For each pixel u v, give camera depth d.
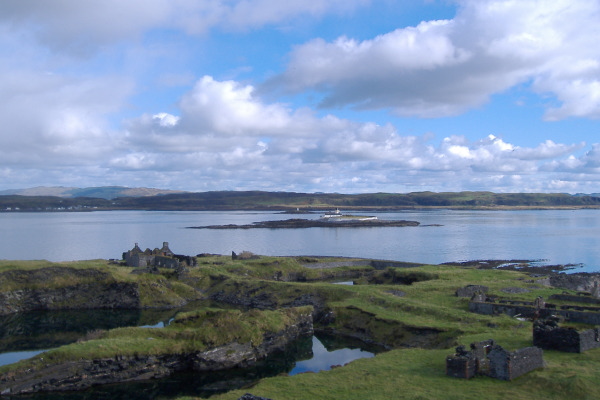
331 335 76.62
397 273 113.75
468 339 57.84
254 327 68.00
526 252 196.75
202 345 62.19
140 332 65.44
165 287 108.88
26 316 94.75
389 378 47.00
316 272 131.75
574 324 63.09
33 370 53.56
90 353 56.81
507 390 42.19
